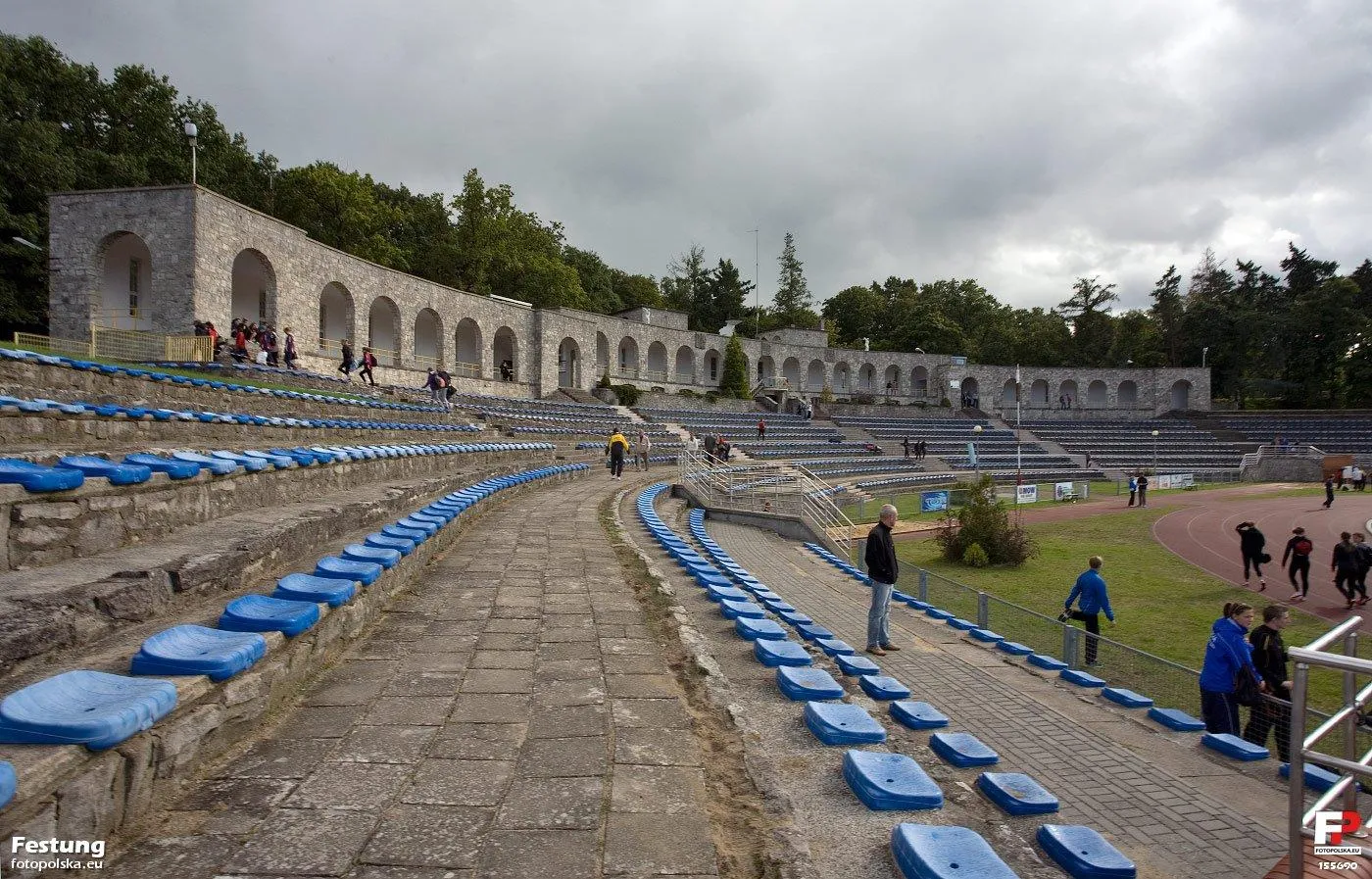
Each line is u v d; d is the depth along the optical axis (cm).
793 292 10212
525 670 564
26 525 490
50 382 1093
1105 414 7325
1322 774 623
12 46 3528
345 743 416
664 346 5741
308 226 4247
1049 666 1020
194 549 571
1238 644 821
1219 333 7794
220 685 385
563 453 3072
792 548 2047
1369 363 6956
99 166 3503
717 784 391
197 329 2298
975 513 2236
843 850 333
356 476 1210
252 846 304
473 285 5106
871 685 630
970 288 10244
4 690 327
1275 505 3719
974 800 388
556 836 327
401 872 292
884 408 6512
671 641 661
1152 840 501
